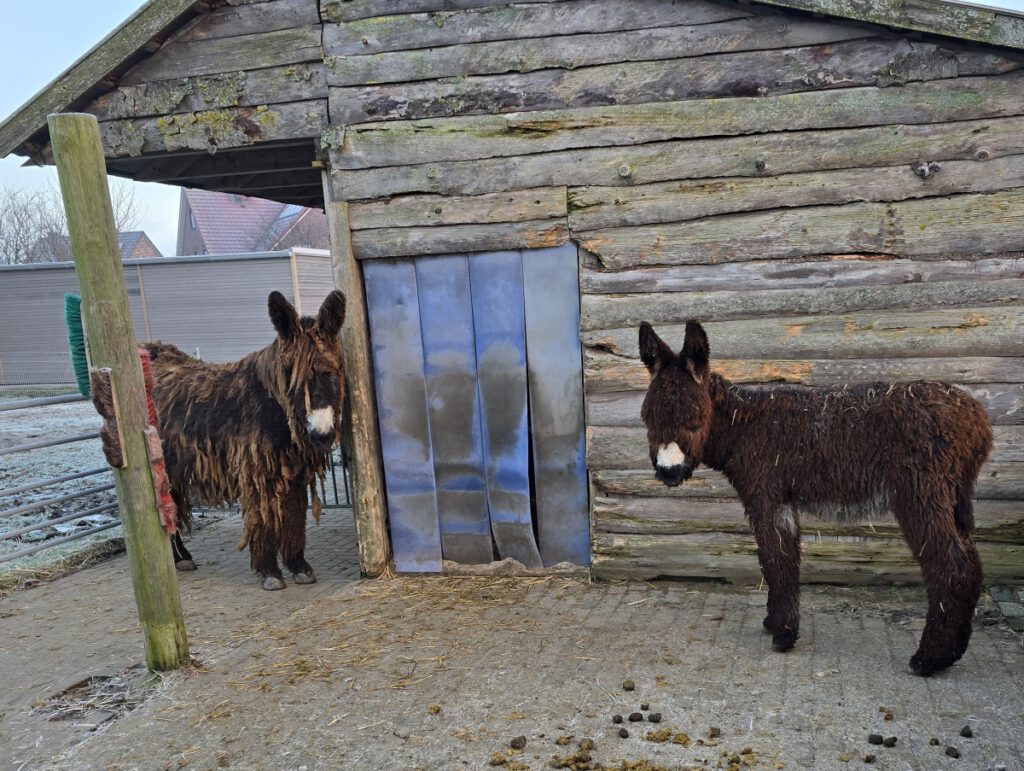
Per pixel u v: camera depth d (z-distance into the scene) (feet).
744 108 15.79
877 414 12.20
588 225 16.83
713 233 16.31
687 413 12.32
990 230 15.17
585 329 17.06
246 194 26.27
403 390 18.31
